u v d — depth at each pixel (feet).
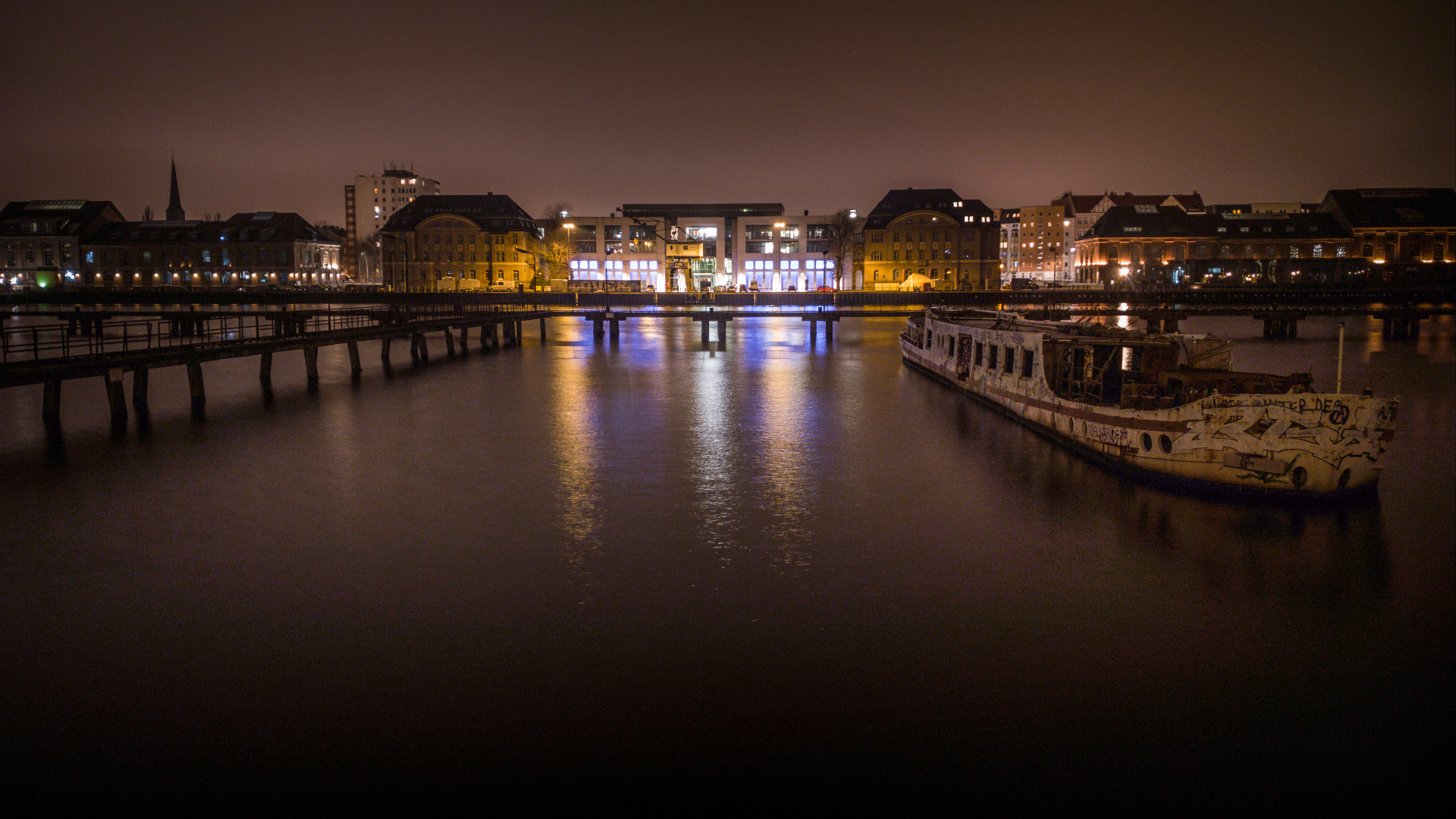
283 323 181.06
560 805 37.04
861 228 487.61
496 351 230.07
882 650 49.70
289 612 54.54
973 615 54.29
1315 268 382.83
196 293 278.26
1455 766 39.91
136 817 35.94
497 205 481.46
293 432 112.47
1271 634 52.06
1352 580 59.72
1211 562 63.00
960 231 451.53
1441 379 167.43
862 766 39.55
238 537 69.00
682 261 450.71
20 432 111.14
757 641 50.75
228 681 46.03
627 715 43.19
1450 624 53.26
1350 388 155.12
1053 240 602.85
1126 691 45.60
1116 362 100.07
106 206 504.43
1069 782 38.70
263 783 38.01
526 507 77.61
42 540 68.08
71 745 40.55
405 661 48.19
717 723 42.57
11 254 489.67
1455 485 83.87
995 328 127.34
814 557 64.54
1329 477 72.08
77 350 211.00
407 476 89.10
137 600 56.44
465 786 38.06
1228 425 74.64
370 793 37.52
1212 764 39.99
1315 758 40.40
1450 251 465.88
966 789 38.19
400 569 62.03
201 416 125.18
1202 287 346.33
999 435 108.06
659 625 52.85
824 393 147.43
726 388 155.22
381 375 176.76
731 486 84.94
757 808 36.96
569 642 50.62
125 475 88.89
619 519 73.92
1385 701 45.01
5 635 51.21
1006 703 44.39
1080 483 83.76
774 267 463.42
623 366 191.42
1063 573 61.26
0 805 36.52
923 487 83.87
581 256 458.50
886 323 362.33
